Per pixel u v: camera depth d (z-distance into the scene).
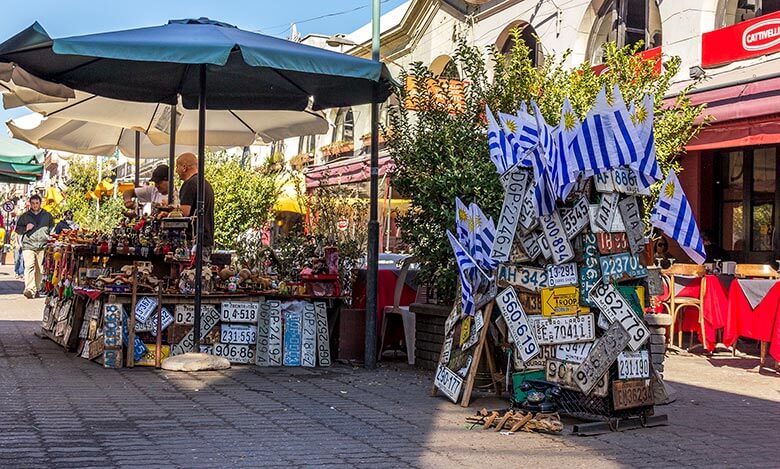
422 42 21.75
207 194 9.82
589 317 6.38
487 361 7.68
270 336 9.13
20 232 17.58
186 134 12.55
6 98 10.02
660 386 7.51
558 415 6.42
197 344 8.67
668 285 11.27
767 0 12.59
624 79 10.15
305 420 6.39
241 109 10.84
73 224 18.20
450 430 6.19
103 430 5.79
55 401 6.75
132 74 9.60
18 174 18.61
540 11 16.95
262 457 5.23
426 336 9.30
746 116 10.02
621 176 6.45
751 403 7.70
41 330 11.14
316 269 9.57
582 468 5.24
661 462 5.45
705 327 10.75
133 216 9.75
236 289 9.14
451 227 8.64
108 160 36.16
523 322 6.75
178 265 9.31
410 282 10.39
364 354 9.72
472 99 9.27
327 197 11.63
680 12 13.66
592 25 15.85
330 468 5.04
